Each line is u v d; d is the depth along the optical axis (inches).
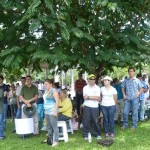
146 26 237.1
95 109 213.0
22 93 234.4
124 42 222.1
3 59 208.8
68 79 709.3
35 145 202.7
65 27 190.2
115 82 278.8
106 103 217.0
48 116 199.8
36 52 198.8
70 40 207.2
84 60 217.3
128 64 224.8
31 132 225.5
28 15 188.7
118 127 257.4
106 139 206.2
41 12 190.2
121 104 276.4
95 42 228.1
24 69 243.1
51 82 200.7
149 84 330.3
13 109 334.6
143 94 285.0
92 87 213.5
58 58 196.7
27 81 234.8
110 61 215.8
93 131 219.1
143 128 251.0
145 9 236.5
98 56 219.3
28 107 231.6
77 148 191.2
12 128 272.1
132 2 226.2
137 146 193.6
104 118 217.9
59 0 192.5
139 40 229.1
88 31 212.4
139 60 222.7
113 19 228.5
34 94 234.8
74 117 250.7
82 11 230.4
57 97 196.9
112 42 232.4
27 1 204.8
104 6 204.7
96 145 197.8
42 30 211.9
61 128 221.0
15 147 198.8
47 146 198.8
